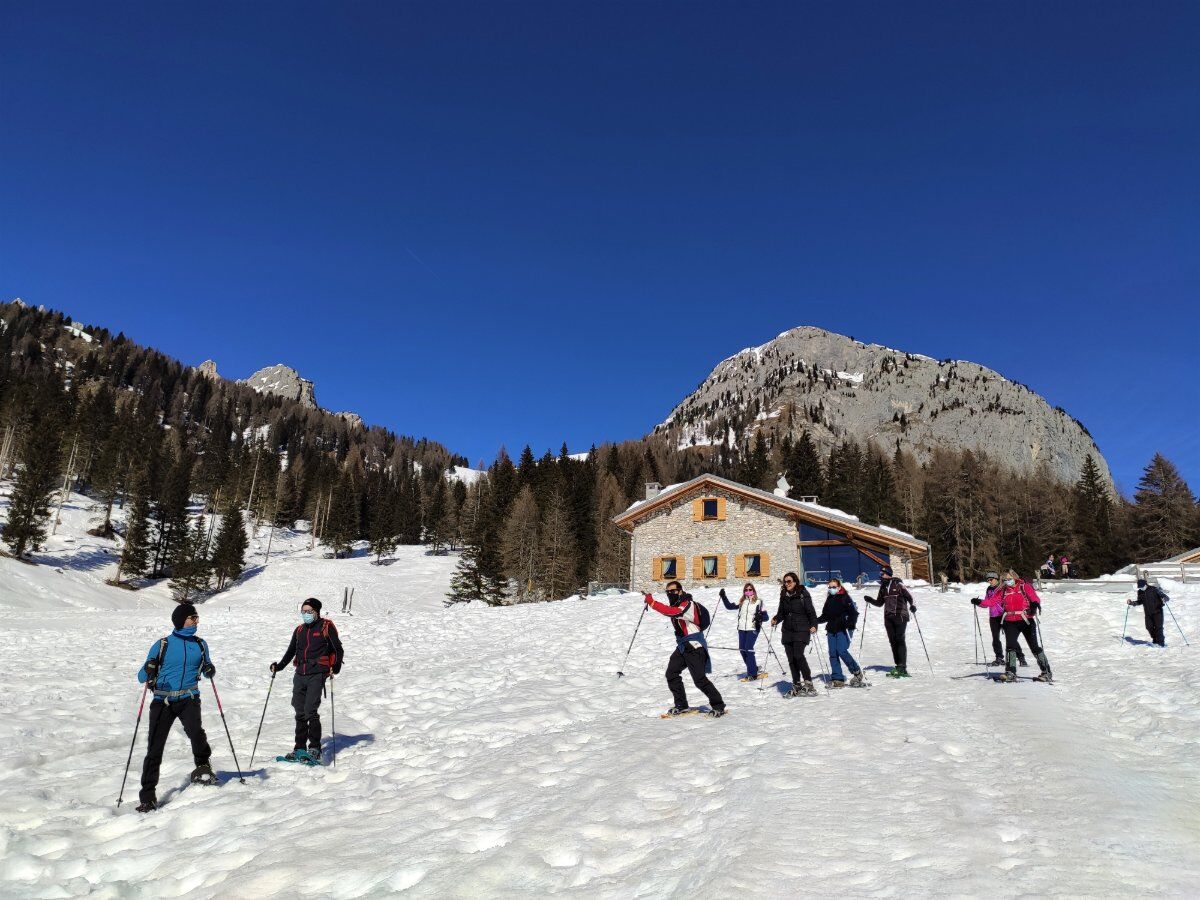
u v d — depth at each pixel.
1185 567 32.66
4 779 7.72
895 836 4.64
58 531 75.50
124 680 14.12
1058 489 83.94
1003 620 11.64
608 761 7.51
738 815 5.27
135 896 4.94
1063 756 6.34
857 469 97.00
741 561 38.84
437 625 25.88
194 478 109.31
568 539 72.56
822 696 11.05
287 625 28.00
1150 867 3.94
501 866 4.78
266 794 7.42
